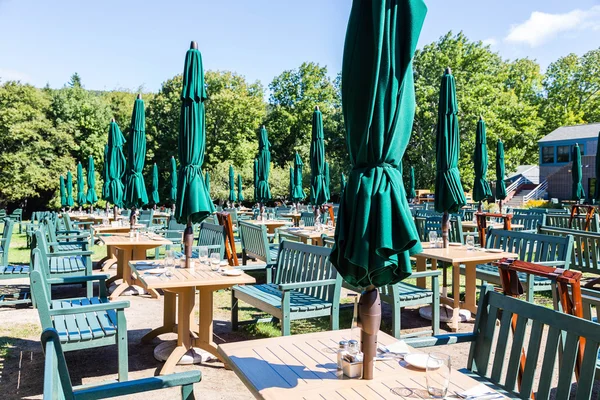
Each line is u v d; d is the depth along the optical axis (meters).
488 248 6.28
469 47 32.62
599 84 47.38
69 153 34.25
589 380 2.10
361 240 1.93
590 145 37.69
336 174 36.50
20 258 10.84
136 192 9.18
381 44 1.98
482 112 30.22
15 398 3.65
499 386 2.60
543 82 50.19
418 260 6.34
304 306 4.29
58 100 34.69
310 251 4.98
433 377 1.91
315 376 2.14
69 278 4.48
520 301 2.56
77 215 16.34
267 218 13.77
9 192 31.31
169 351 4.57
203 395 3.70
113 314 4.08
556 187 39.62
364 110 2.08
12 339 5.13
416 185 34.06
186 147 4.96
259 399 1.94
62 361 1.90
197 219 4.97
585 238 6.58
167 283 3.95
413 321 5.88
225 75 38.31
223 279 4.19
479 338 2.81
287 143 41.72
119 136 12.03
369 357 2.09
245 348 2.54
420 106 31.92
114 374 4.18
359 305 2.12
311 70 40.41
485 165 10.41
